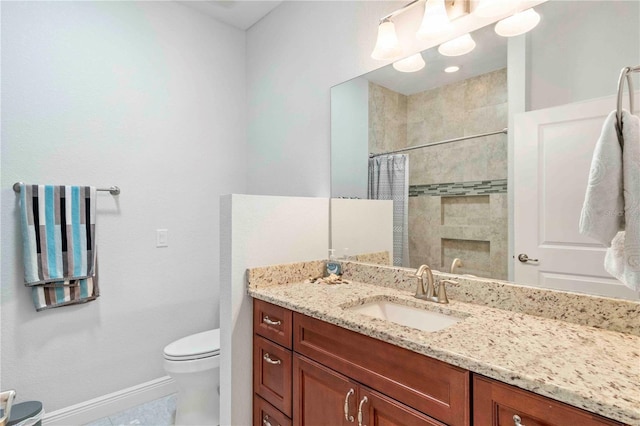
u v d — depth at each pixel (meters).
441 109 1.50
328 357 1.22
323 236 1.94
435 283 1.44
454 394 0.88
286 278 1.73
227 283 1.58
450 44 1.47
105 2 2.00
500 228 1.31
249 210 1.61
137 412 2.02
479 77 1.38
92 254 1.89
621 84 0.95
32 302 1.76
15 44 1.72
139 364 2.13
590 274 1.09
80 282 1.87
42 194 1.75
